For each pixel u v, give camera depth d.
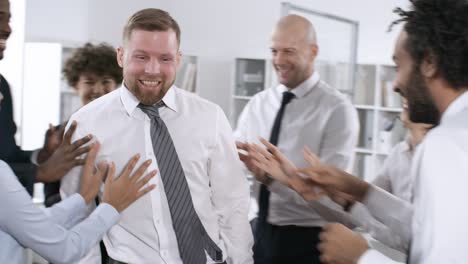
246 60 7.68
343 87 5.46
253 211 3.87
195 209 2.05
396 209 1.82
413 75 1.38
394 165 2.50
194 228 2.03
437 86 1.35
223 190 2.12
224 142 2.12
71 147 2.01
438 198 1.22
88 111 2.07
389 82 6.59
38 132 6.53
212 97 8.57
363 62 7.46
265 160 2.25
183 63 7.97
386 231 2.00
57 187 2.48
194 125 2.06
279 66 2.96
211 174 2.10
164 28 1.93
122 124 2.04
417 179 1.33
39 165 2.07
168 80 1.96
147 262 2.00
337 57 5.39
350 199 2.04
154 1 8.60
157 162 2.01
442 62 1.31
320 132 2.92
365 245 1.49
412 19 1.37
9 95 2.29
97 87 2.68
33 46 6.59
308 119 2.95
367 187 1.94
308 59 2.95
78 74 2.69
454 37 1.30
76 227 1.81
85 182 1.96
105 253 2.04
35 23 7.27
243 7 8.34
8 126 2.26
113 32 8.13
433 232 1.22
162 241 2.01
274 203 2.89
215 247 2.08
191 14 8.67
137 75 1.94
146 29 1.92
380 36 7.38
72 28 7.68
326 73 5.27
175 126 2.05
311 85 2.97
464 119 1.25
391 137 6.54
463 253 1.19
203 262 2.04
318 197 2.19
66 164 2.03
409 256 1.35
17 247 1.75
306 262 2.84
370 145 6.69
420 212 1.28
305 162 2.92
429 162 1.25
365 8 7.45
